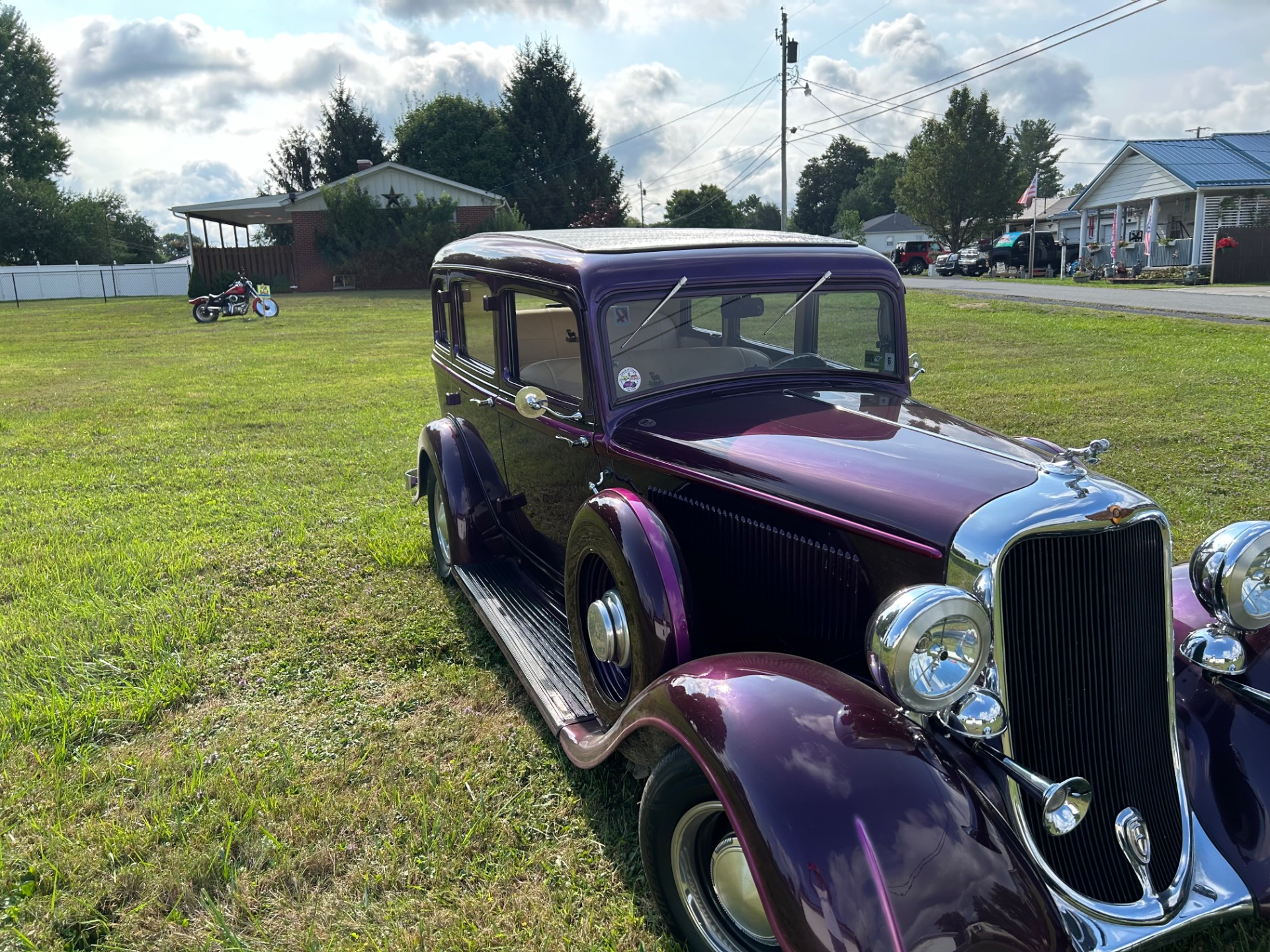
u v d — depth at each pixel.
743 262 3.51
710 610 3.17
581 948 2.49
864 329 3.77
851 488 2.58
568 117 51.41
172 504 6.80
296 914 2.63
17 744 3.52
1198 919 2.25
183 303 34.59
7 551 5.72
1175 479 6.63
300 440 9.09
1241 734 2.56
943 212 49.34
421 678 4.05
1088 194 37.84
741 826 2.00
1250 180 30.48
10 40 57.09
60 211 52.03
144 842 2.90
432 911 2.63
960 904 1.87
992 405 9.59
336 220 36.31
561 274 3.46
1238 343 13.66
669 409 3.39
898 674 2.06
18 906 2.66
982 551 2.20
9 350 18.52
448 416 5.26
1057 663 2.28
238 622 4.62
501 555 4.68
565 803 3.13
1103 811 2.32
